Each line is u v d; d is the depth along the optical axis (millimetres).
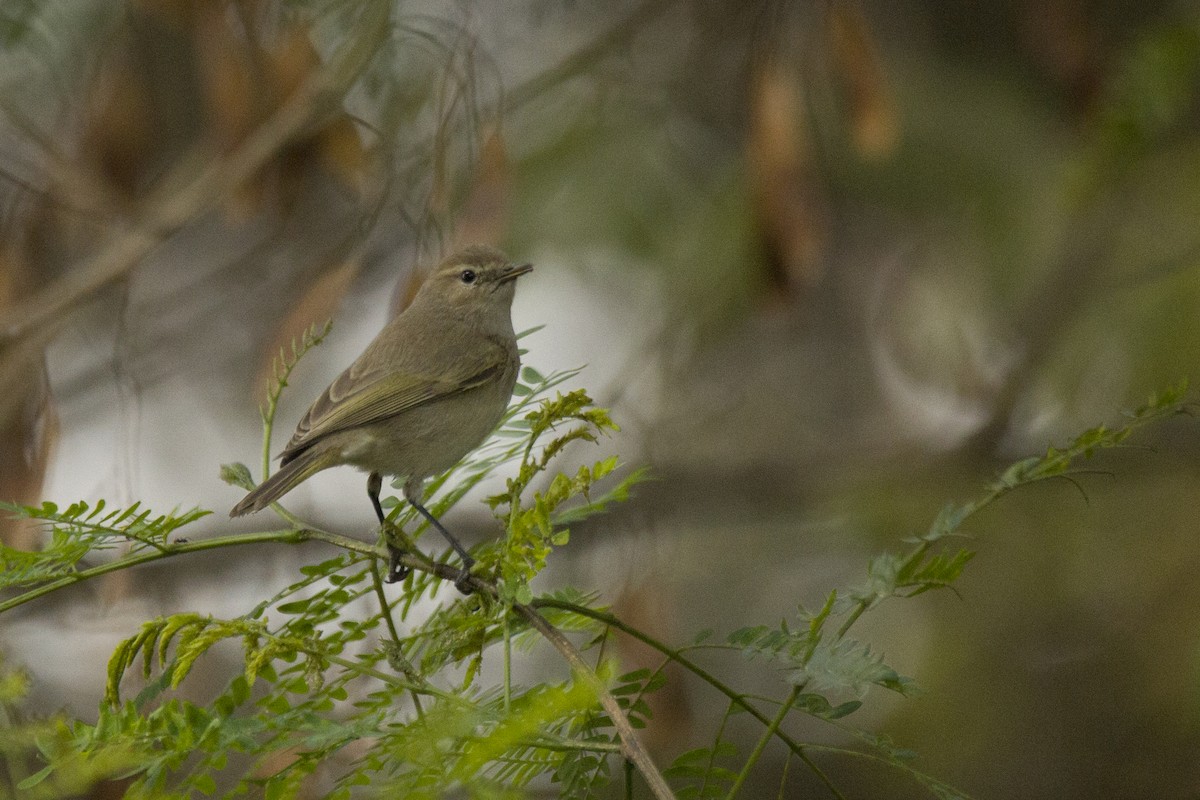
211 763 4750
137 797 4488
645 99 13641
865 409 15180
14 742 4617
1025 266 13328
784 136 9844
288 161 11180
